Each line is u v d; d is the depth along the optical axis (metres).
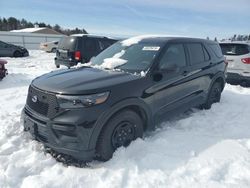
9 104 6.97
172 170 3.73
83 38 12.77
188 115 5.96
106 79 4.09
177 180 3.50
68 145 3.66
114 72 4.46
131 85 4.11
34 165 3.79
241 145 4.50
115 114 3.91
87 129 3.62
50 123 3.69
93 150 3.71
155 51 4.79
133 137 4.25
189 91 5.39
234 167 3.81
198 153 4.19
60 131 3.67
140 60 4.71
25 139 4.58
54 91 3.74
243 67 9.76
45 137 3.83
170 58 4.93
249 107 6.82
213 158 4.04
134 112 4.15
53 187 3.32
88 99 3.66
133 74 4.39
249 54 9.77
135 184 3.41
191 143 4.52
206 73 5.93
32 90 4.12
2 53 22.42
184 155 4.11
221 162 3.92
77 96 3.64
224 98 7.59
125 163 3.83
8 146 4.28
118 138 4.03
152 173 3.65
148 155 4.04
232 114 6.18
